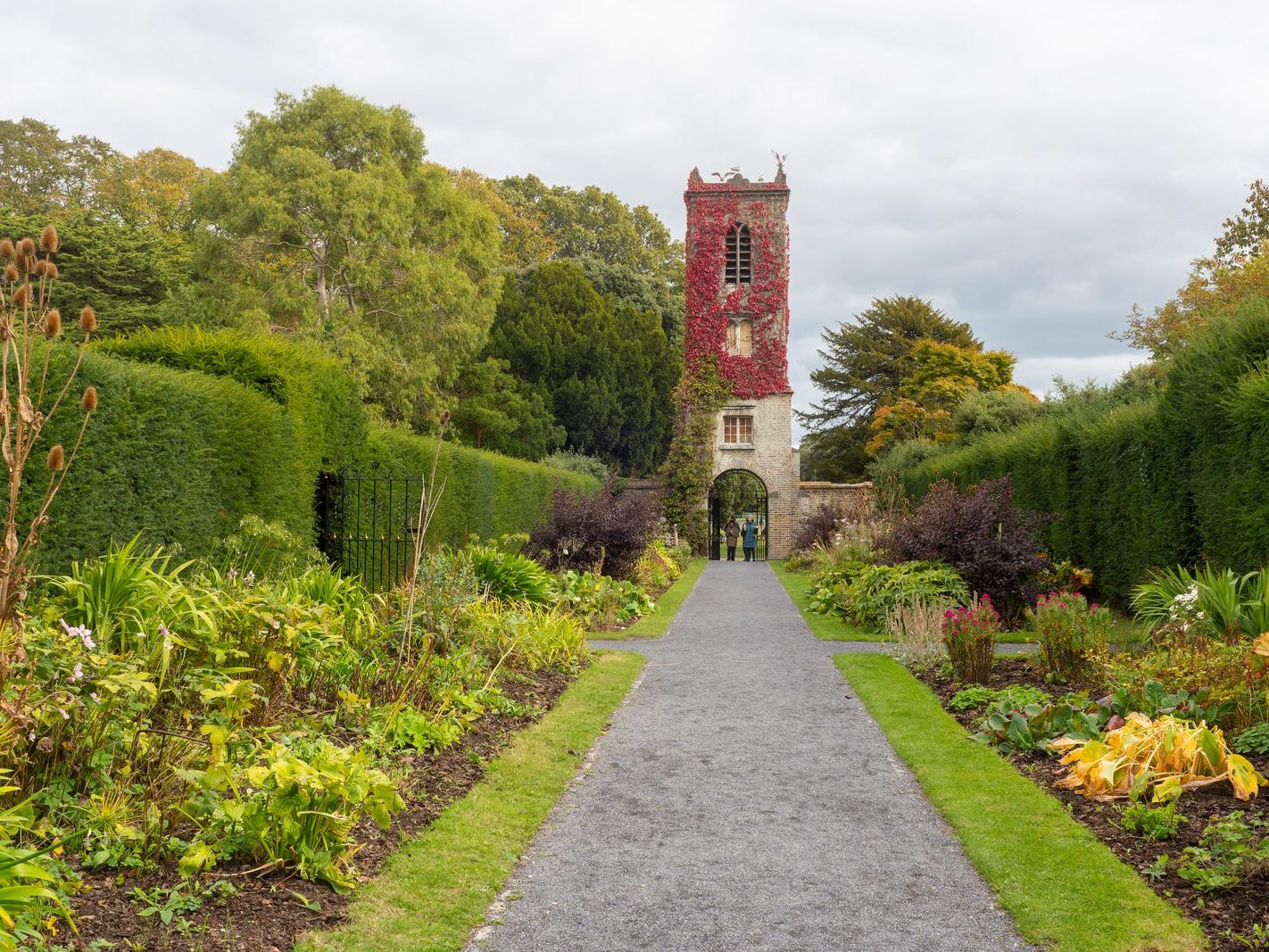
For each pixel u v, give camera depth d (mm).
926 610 11398
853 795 5988
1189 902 4156
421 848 4824
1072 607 9133
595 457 44531
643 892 4465
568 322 47344
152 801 4297
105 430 7043
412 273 29656
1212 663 6781
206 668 5406
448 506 15938
